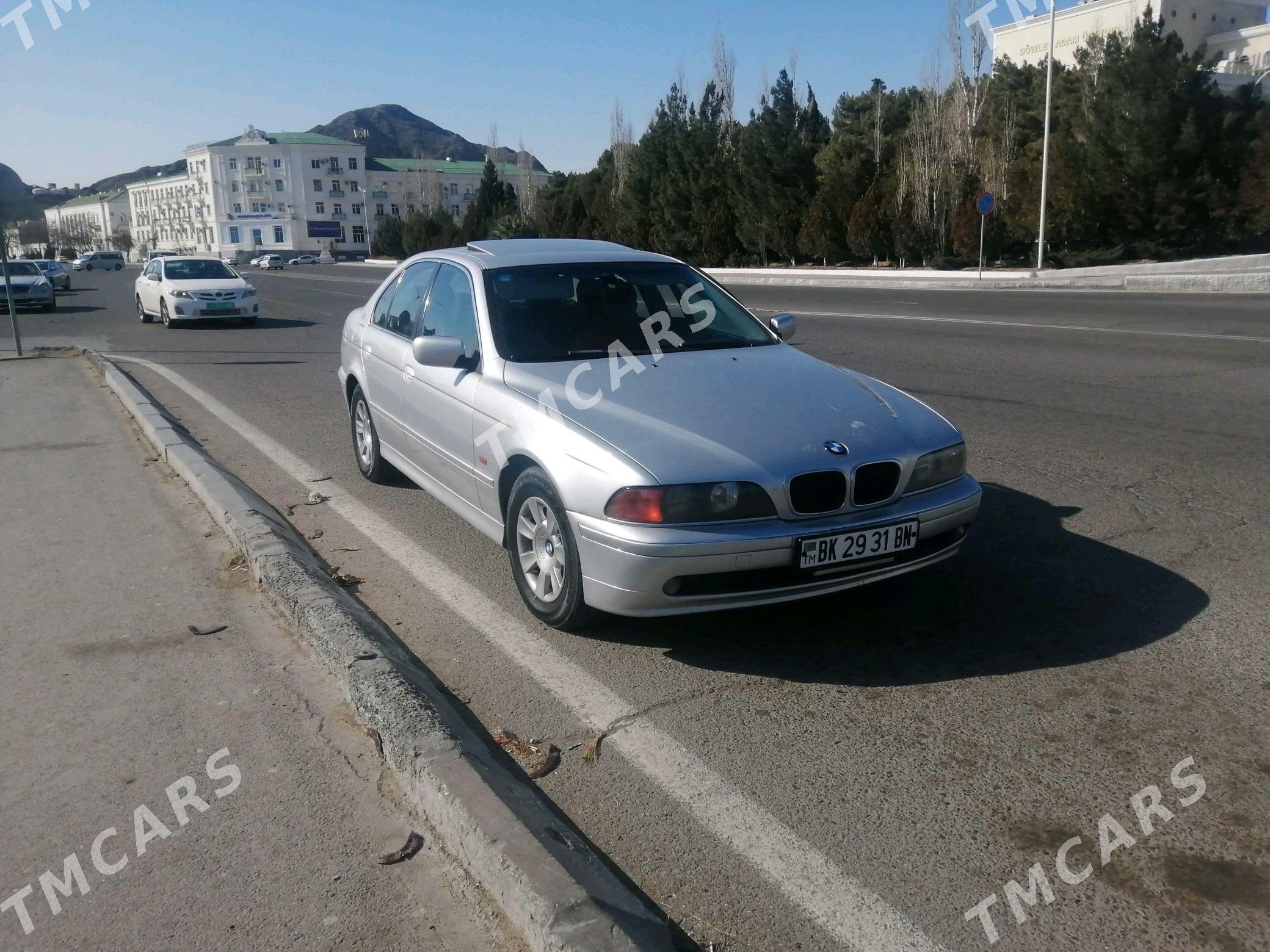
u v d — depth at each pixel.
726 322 5.11
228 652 3.86
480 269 5.00
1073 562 4.80
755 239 46.03
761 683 3.63
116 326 19.19
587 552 3.70
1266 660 3.71
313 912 2.42
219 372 12.14
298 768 3.05
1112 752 3.12
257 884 2.53
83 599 4.42
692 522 3.54
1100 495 5.95
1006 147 38.84
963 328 15.16
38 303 23.30
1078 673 3.65
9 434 8.02
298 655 3.82
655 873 2.59
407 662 3.64
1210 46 57.19
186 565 4.84
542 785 3.00
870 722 3.34
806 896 2.49
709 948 2.32
